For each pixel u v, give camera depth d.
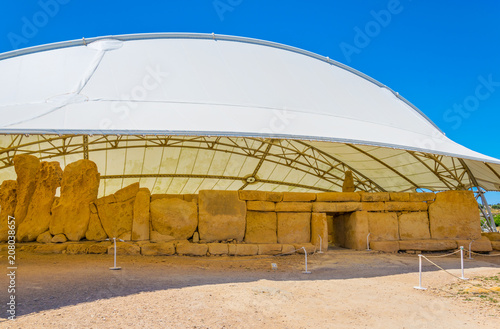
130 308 5.11
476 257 12.53
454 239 13.67
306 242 12.45
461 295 7.03
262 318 5.14
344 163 23.03
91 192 11.50
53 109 9.95
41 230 11.00
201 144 20.78
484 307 6.20
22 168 11.23
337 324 5.12
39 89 11.63
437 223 13.81
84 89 11.59
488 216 20.83
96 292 5.85
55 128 8.55
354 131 12.67
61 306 5.04
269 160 22.78
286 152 22.08
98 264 8.67
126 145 19.92
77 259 9.38
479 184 21.03
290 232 12.43
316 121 12.70
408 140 13.60
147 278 7.20
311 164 23.80
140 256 10.41
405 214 13.76
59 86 11.86
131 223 11.37
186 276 7.70
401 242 13.09
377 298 6.57
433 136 16.30
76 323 4.45
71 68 13.35
